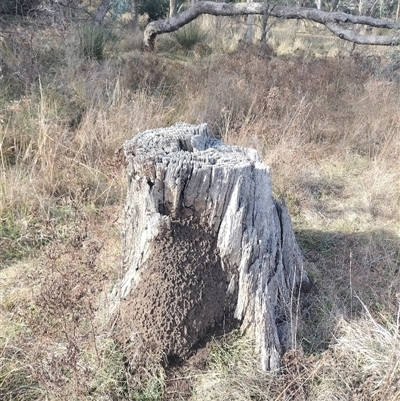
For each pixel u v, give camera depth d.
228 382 2.20
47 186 3.86
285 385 2.21
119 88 5.51
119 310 2.46
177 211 2.34
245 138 4.67
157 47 8.88
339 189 4.48
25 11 7.17
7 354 2.35
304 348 2.48
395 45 7.84
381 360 2.32
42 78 5.60
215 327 2.42
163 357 2.29
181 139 2.51
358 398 2.16
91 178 4.07
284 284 2.60
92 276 2.46
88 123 4.55
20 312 2.59
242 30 12.34
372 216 3.99
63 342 2.35
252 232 2.34
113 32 8.80
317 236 3.66
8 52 5.92
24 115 4.66
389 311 2.78
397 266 3.31
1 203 3.54
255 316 2.35
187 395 2.20
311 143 5.04
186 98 5.79
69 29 7.02
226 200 2.30
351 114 5.82
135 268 2.45
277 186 4.22
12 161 4.23
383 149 4.93
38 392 2.18
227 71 6.53
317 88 6.33
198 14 8.52
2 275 3.04
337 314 2.65
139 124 4.66
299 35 13.59
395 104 5.84
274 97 5.30
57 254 2.83
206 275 2.37
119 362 2.28
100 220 3.50
